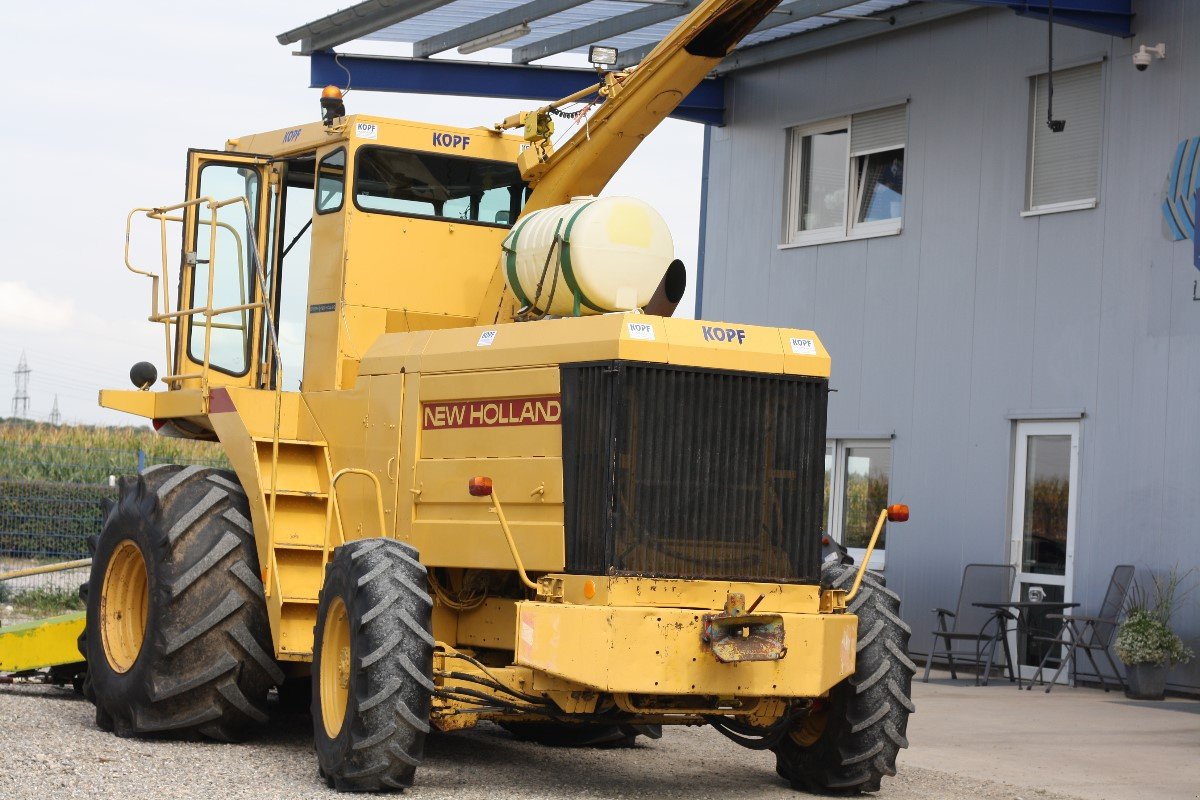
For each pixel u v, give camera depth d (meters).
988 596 13.29
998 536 13.52
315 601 7.99
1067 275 13.16
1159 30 12.60
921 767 8.59
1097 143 13.17
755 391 7.19
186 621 8.05
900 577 14.38
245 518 8.38
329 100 8.68
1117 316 12.73
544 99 15.39
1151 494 12.35
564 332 7.23
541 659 6.73
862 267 15.10
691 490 7.03
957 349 14.06
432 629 7.44
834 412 15.25
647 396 6.98
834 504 15.23
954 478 13.98
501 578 7.87
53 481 18.50
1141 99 12.71
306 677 9.27
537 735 9.03
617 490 6.88
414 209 8.68
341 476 8.33
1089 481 12.85
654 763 8.45
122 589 8.80
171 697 8.05
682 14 13.78
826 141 15.89
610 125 8.45
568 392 7.11
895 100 14.89
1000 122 13.88
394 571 7.07
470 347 7.69
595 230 7.38
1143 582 12.33
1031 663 13.22
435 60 15.13
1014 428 13.55
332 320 8.53
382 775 6.84
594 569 6.89
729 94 16.84
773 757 8.85
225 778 7.14
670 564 6.96
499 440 7.45
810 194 16.05
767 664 6.88
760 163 16.41
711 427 7.09
